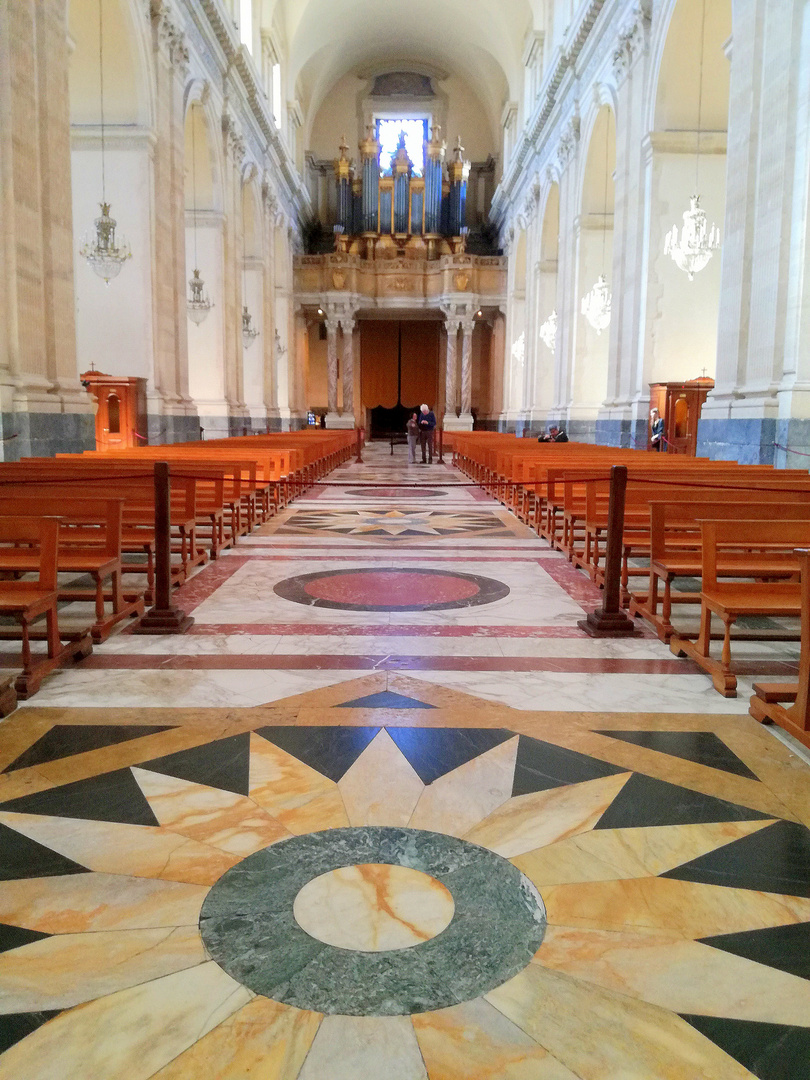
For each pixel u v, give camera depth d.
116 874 2.78
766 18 10.94
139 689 4.57
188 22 18.14
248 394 28.11
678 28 14.59
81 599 5.59
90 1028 2.10
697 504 5.70
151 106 15.77
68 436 11.41
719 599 4.68
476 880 2.77
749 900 2.67
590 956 2.39
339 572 7.87
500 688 4.65
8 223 10.25
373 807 3.26
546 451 14.21
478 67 35.44
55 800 3.29
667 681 4.79
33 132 10.71
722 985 2.29
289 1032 2.10
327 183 39.75
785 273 10.65
